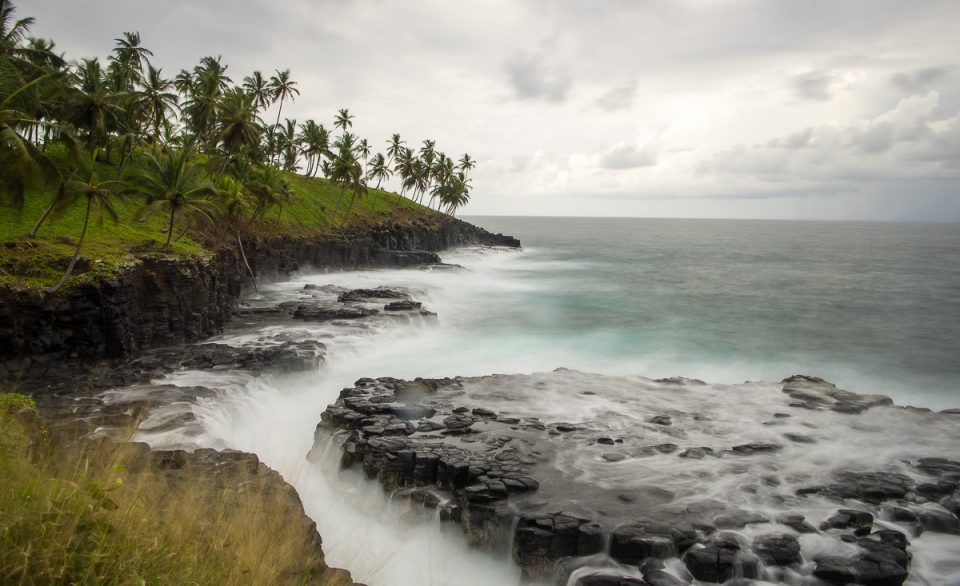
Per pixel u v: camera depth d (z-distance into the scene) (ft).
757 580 46.70
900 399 102.89
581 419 77.25
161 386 83.25
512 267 329.93
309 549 32.58
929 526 53.78
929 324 165.48
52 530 15.25
